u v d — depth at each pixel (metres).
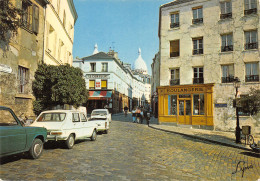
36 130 6.37
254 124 17.56
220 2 19.66
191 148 10.04
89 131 10.14
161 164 6.63
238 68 18.36
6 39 9.98
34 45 12.77
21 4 11.07
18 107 11.16
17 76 10.99
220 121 18.59
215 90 19.03
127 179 4.98
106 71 41.38
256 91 12.81
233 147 11.39
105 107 36.44
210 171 6.29
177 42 21.52
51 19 15.47
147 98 93.06
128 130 16.23
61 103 13.65
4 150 5.07
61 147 8.54
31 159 6.32
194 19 20.77
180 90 20.55
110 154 7.61
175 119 20.61
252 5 18.34
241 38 18.47
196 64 20.17
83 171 5.42
